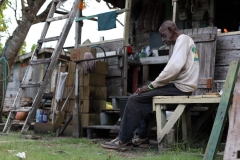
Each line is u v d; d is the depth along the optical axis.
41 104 8.61
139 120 3.87
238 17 8.28
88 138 5.45
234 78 2.85
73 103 6.07
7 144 4.09
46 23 6.14
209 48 5.50
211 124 5.19
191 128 4.37
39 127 6.16
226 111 2.71
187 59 3.80
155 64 7.16
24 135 5.14
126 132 3.87
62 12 7.00
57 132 5.74
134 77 7.03
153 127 5.21
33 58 5.95
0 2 8.03
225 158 2.49
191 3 7.73
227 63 5.53
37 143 4.39
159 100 3.73
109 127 5.29
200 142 4.39
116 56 6.28
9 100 11.85
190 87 3.80
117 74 6.64
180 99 3.60
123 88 6.54
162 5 8.44
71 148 3.95
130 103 3.84
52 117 6.01
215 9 7.95
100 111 5.93
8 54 7.36
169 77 3.68
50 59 5.61
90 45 7.20
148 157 3.33
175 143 3.78
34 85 5.60
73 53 6.76
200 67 5.55
